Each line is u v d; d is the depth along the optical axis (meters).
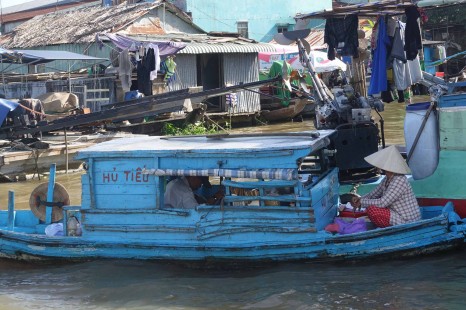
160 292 7.06
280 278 7.22
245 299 6.77
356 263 7.45
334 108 10.02
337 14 10.41
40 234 8.80
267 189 7.44
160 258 7.68
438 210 8.08
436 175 8.19
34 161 15.29
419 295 6.63
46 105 20.05
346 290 6.83
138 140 8.67
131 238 7.75
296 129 23.83
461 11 28.05
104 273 7.66
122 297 7.00
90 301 6.95
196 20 34.03
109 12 27.97
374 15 10.55
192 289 7.10
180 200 7.85
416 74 11.04
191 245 7.50
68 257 8.03
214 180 11.77
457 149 8.00
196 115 22.69
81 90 22.39
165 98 12.73
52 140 17.38
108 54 25.42
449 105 7.99
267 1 35.88
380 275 7.17
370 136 9.34
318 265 7.46
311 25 36.00
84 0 45.03
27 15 47.59
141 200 7.70
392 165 7.57
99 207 7.86
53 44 26.78
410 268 7.31
